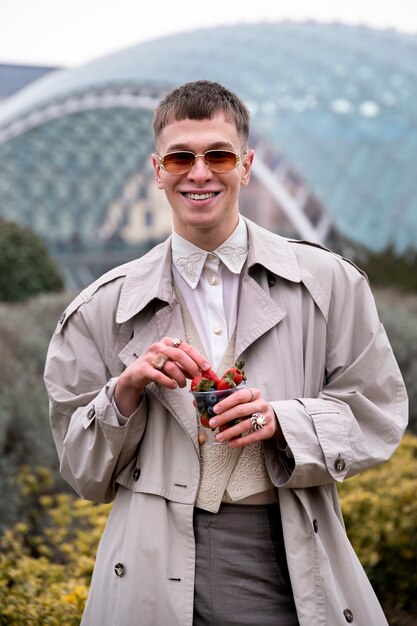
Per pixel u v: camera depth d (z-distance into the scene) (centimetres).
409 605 442
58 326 243
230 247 235
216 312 233
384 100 2534
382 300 1209
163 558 215
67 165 3962
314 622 212
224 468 221
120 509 229
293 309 231
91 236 4412
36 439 586
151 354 214
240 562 218
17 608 323
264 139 2548
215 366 229
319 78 2647
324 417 218
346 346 235
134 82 2897
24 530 461
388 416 230
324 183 2450
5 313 1075
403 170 2411
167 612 213
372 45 2731
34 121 3192
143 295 233
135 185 4356
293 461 223
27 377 701
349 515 423
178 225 234
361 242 2359
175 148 224
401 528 436
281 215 3344
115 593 218
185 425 220
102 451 223
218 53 2852
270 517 224
